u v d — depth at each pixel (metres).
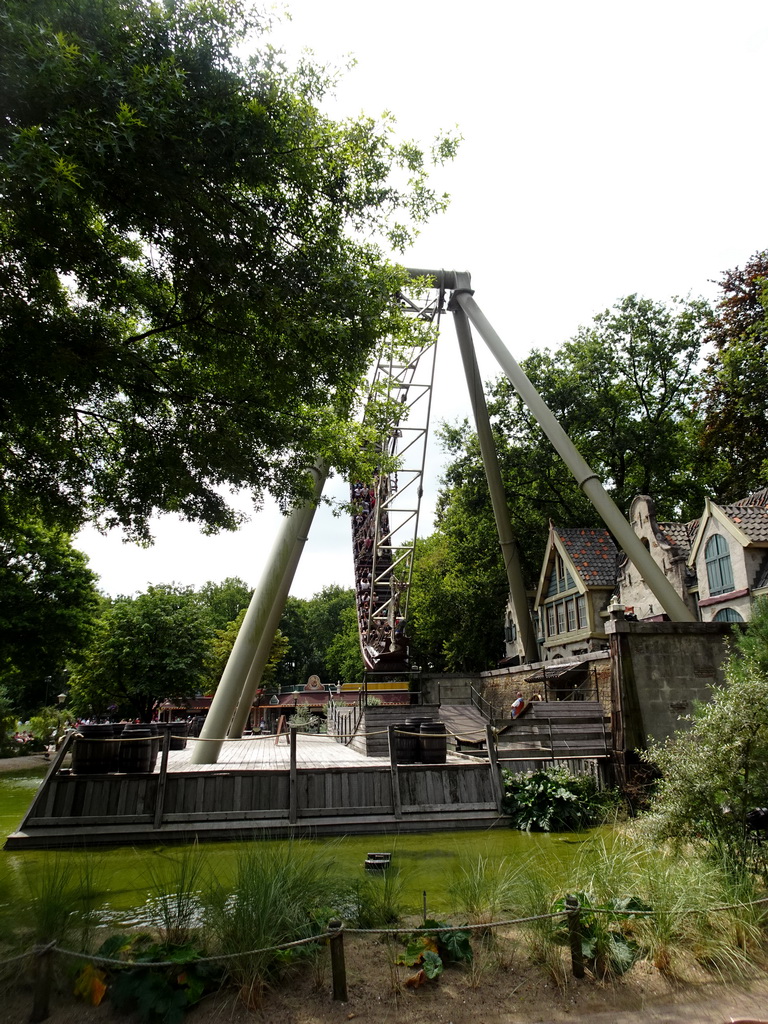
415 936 6.28
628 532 23.33
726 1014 5.27
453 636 48.81
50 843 14.23
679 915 6.34
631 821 14.20
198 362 11.54
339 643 90.25
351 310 10.40
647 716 17.92
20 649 33.94
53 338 8.98
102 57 8.33
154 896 8.00
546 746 19.39
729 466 35.88
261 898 6.14
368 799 15.96
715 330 32.25
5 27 7.41
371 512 38.47
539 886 7.07
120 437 11.62
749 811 8.35
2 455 11.01
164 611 49.50
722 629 18.86
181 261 9.70
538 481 45.38
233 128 8.66
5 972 5.56
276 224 10.11
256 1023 5.11
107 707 50.69
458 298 30.83
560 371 44.34
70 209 8.20
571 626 35.31
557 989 5.66
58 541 34.19
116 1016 5.17
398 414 15.62
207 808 15.29
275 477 12.18
